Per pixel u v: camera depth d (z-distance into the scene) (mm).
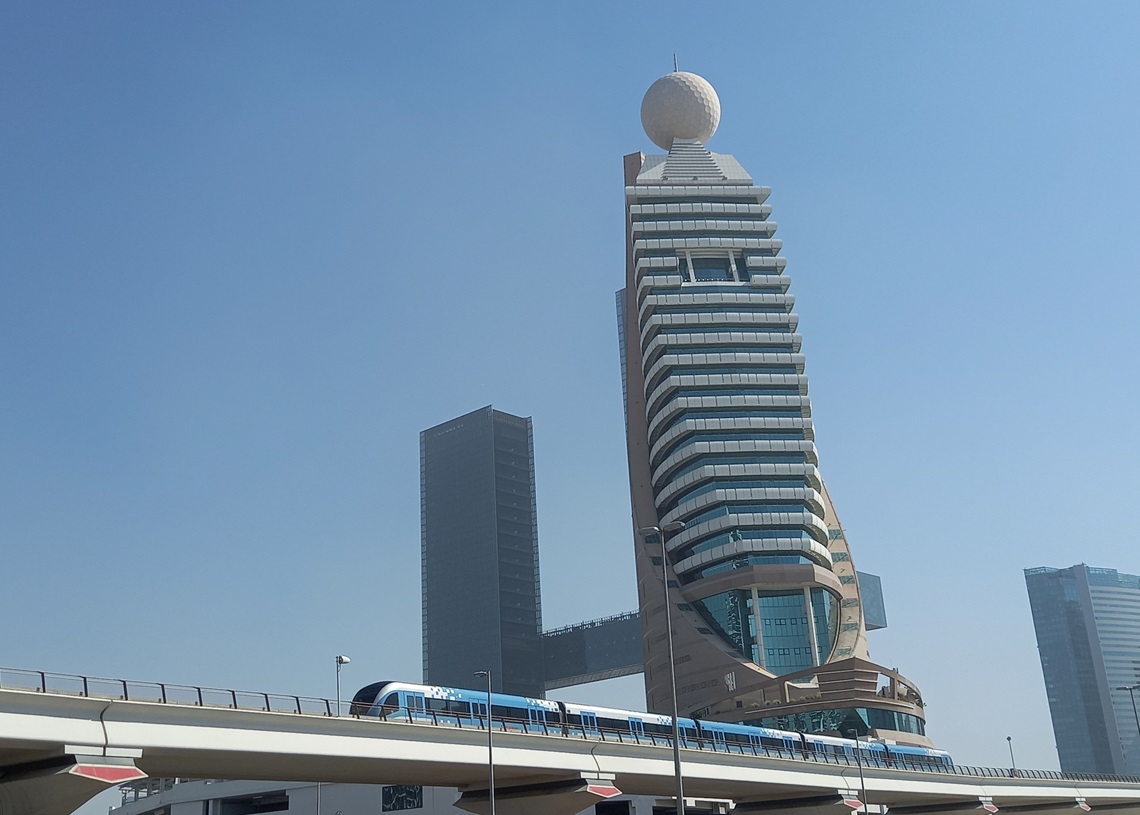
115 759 54688
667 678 193375
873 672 171500
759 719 170875
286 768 68000
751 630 190750
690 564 198375
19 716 51781
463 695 81312
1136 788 147250
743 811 109062
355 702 71812
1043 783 131000
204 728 59000
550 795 81000
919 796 115875
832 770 103750
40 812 54812
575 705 90375
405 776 76688
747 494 197125
